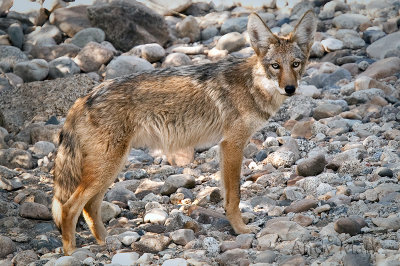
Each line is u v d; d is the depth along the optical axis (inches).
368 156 477.4
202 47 778.8
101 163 366.3
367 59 700.7
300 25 385.1
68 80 631.8
